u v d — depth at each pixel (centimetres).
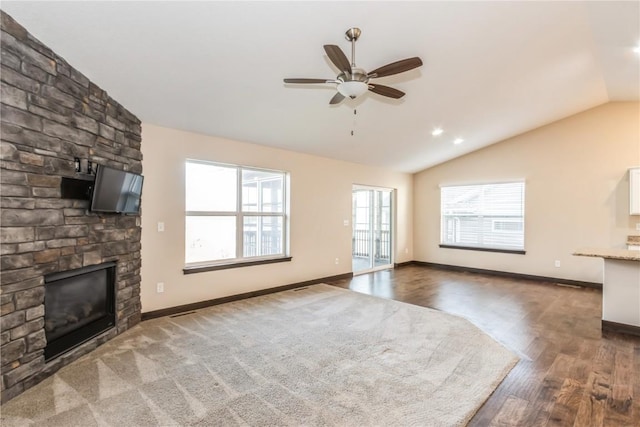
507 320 378
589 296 488
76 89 270
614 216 531
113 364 264
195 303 413
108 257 312
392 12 245
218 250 448
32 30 223
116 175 294
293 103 373
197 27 238
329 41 268
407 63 228
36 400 213
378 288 535
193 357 277
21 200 223
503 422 194
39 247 237
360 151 571
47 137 242
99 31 231
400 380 241
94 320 301
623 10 272
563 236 575
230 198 459
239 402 212
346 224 619
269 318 379
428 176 756
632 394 223
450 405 210
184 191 404
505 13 265
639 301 332
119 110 328
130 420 193
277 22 241
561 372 255
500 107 468
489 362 271
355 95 253
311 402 213
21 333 222
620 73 407
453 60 327
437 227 739
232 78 310
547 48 328
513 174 627
